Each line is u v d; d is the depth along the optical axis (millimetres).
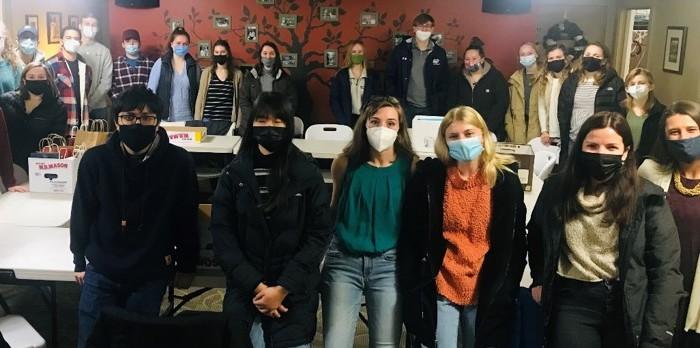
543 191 2500
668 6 6461
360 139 2768
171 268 2840
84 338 2734
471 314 2645
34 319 3721
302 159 2590
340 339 2684
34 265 2816
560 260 2443
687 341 2703
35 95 4152
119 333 2062
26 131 4176
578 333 2395
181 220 2801
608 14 7660
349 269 2730
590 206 2346
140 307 2705
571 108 5480
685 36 6027
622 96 5312
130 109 2596
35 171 3781
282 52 7570
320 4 7461
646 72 4746
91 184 2697
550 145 5648
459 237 2607
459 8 7406
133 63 6594
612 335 2381
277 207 2516
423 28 6336
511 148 4188
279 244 2533
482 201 2561
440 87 6473
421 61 6457
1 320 2820
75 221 2719
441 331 2629
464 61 6219
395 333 2709
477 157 2547
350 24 7488
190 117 6457
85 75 5855
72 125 5594
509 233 2549
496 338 2637
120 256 2689
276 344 2541
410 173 2730
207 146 4711
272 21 7500
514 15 7391
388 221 2693
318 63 7598
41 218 3420
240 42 7547
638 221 2314
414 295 2666
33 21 6379
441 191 2600
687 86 5949
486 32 7453
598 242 2365
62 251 2988
